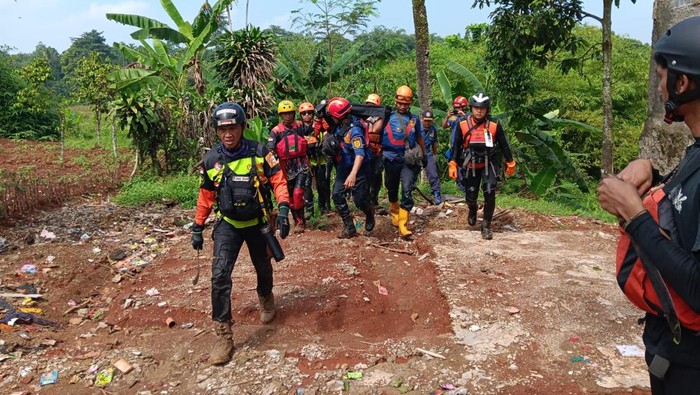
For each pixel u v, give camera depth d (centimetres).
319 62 1412
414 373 392
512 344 430
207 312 504
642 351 418
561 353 418
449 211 885
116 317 509
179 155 1309
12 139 2320
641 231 168
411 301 532
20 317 491
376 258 651
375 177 749
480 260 625
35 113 2412
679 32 169
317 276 575
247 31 1226
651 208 179
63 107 2319
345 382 381
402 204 724
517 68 1354
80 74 2172
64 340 468
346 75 1501
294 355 422
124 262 651
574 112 2072
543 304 502
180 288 560
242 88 1216
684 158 178
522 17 1152
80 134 2600
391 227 783
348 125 685
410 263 640
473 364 402
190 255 670
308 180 796
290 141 730
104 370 408
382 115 712
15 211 832
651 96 351
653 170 201
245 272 602
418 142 732
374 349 428
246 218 423
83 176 1266
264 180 427
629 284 185
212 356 412
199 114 1254
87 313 525
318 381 384
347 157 694
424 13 1041
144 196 988
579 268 603
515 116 1299
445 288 538
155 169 1305
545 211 934
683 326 172
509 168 713
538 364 403
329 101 694
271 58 1236
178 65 1348
